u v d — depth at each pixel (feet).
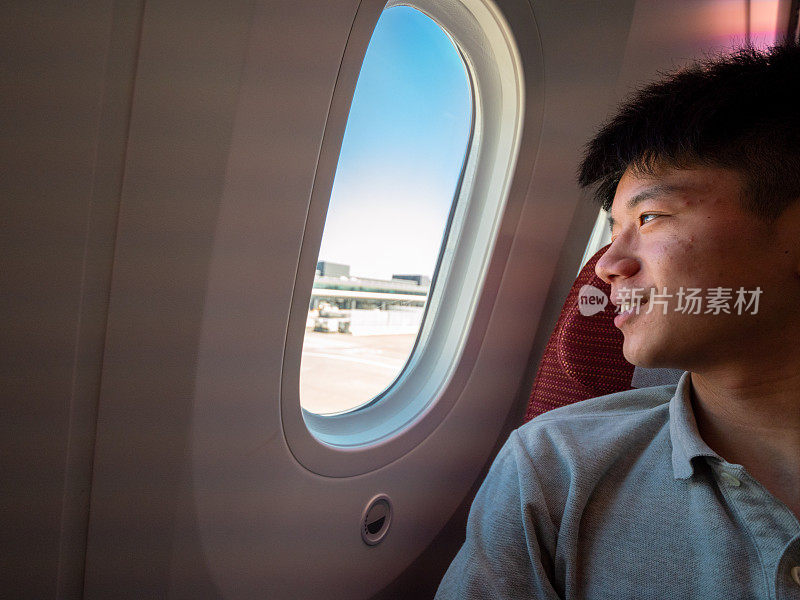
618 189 2.18
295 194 3.52
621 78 5.37
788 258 1.75
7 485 2.80
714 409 2.10
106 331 2.96
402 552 5.43
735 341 1.82
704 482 2.03
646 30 5.37
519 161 5.01
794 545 1.75
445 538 5.90
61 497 2.98
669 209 1.88
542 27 4.63
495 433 6.17
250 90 3.12
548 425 2.64
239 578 4.00
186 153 2.98
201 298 3.26
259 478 3.95
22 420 2.78
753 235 1.76
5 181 2.52
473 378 5.65
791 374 1.85
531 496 2.32
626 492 2.24
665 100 1.98
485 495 2.62
